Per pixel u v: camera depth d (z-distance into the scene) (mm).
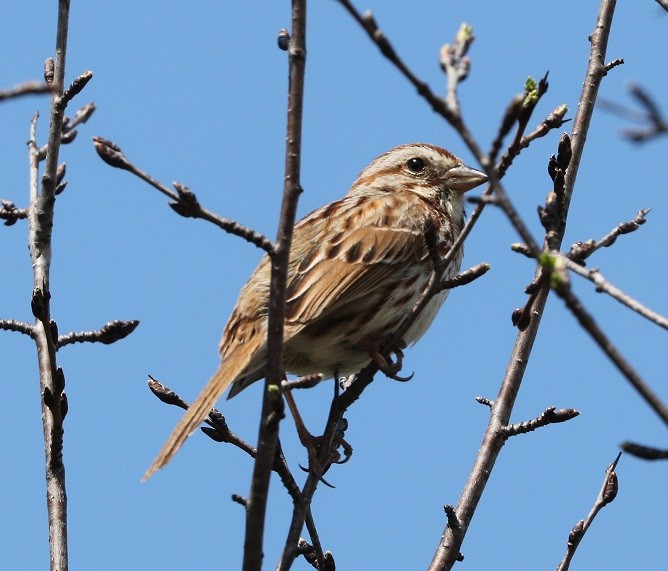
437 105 6434
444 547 10664
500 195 6477
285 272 8414
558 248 9656
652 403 6113
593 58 12188
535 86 8156
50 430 10453
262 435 8555
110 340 10680
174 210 8148
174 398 11172
